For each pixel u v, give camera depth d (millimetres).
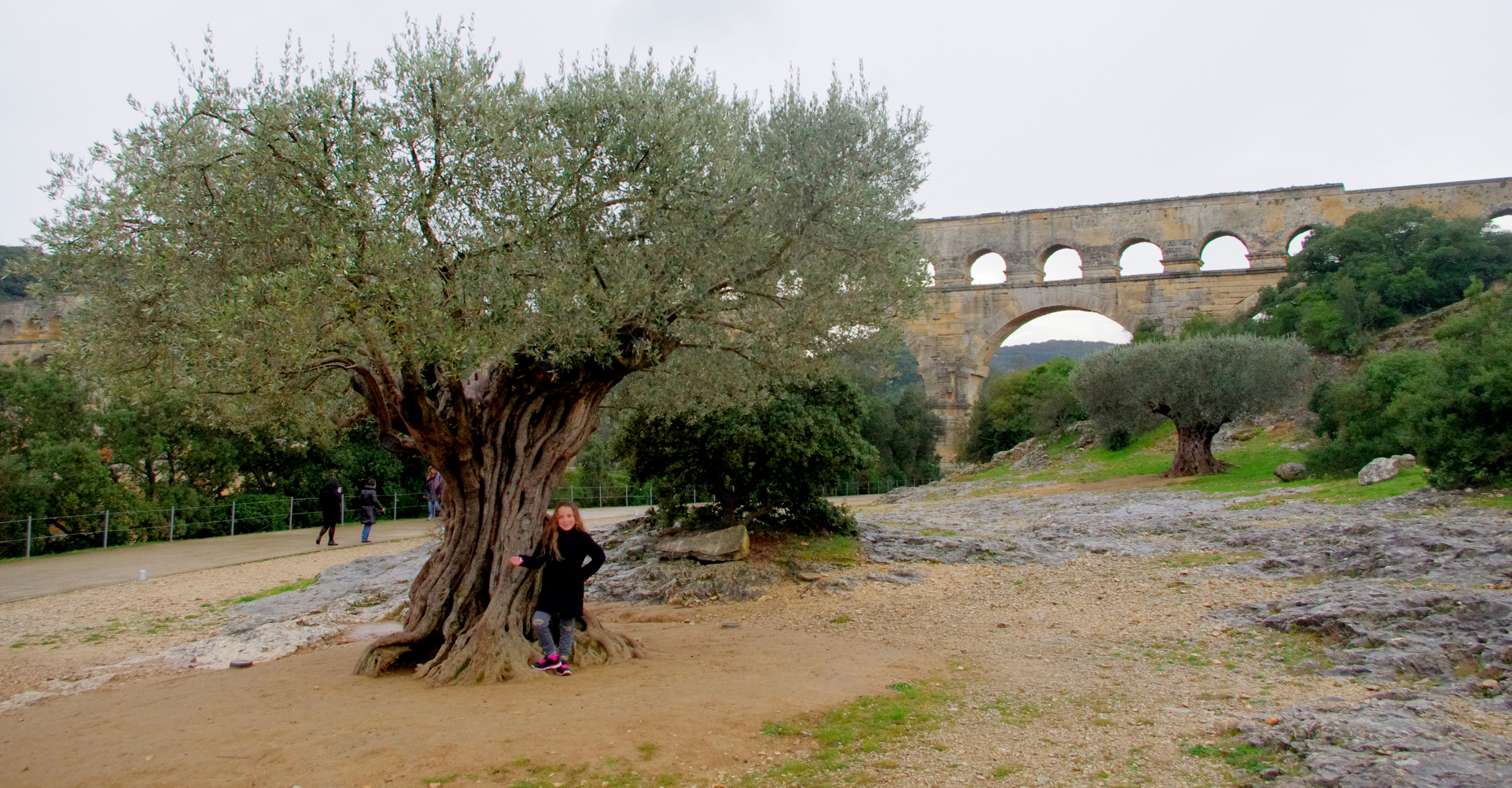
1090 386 35031
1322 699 7734
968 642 11148
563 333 9336
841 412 18969
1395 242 43281
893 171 12039
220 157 9094
